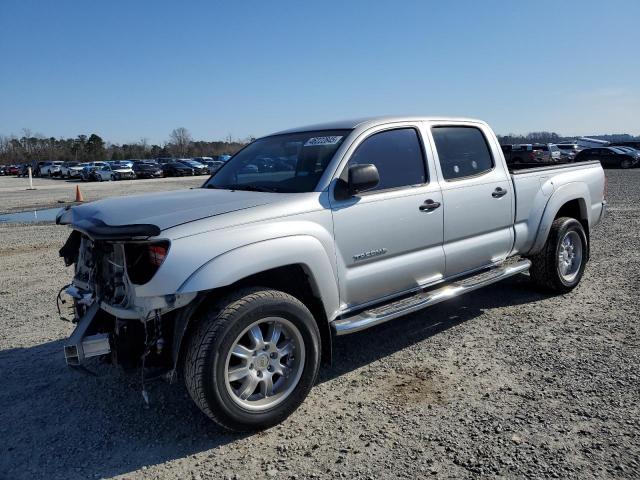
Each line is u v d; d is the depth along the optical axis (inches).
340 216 152.8
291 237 139.8
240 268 128.5
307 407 147.4
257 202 143.6
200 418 144.4
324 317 151.2
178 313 130.2
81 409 152.0
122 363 133.3
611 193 699.4
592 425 131.2
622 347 177.8
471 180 195.2
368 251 160.4
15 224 588.7
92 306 141.6
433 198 178.9
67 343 133.4
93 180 1876.2
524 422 133.8
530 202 220.5
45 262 355.6
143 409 150.7
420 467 117.7
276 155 178.1
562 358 171.2
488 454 121.1
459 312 221.8
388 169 171.3
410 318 217.3
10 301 261.0
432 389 154.5
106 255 140.2
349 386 159.0
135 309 129.2
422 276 179.2
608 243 352.2
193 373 124.3
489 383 156.2
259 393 137.8
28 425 143.9
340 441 129.6
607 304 223.5
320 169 158.9
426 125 187.6
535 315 213.9
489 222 201.6
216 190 170.7
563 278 235.0
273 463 122.0
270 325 137.2
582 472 113.3
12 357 190.7
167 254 123.0
